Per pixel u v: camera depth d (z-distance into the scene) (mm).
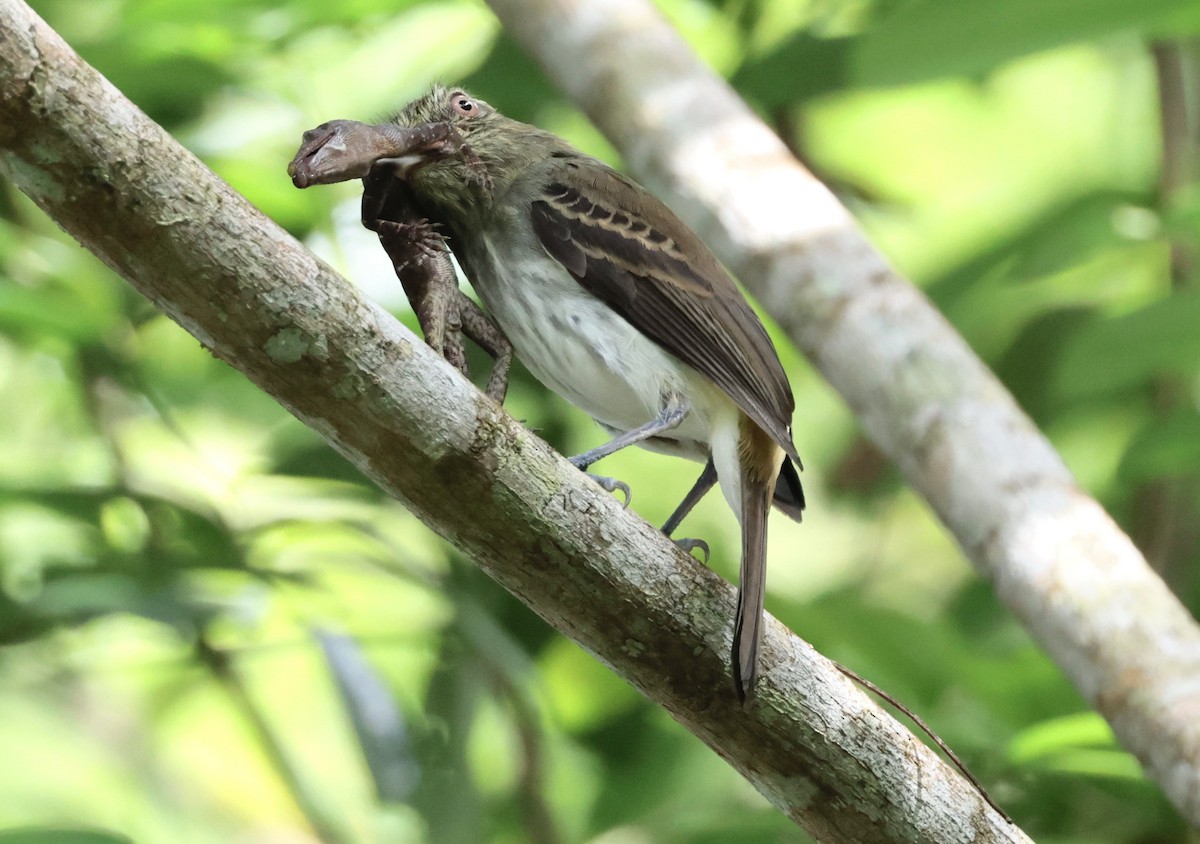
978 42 7711
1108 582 6883
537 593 5570
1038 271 9711
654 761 9727
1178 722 6520
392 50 10203
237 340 5004
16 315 8352
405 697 9852
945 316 10047
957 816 5973
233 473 10172
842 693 5848
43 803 11586
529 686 8812
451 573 9656
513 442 5336
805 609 8867
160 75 9203
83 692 12016
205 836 11773
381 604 10328
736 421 7574
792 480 8117
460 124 7961
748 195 8016
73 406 10500
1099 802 8398
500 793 9977
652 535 5598
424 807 8602
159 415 9359
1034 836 8344
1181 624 6773
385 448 5234
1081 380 8750
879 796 5875
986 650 9281
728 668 5695
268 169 9391
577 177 7812
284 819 11883
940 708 8672
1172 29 7594
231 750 11930
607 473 11258
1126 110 12055
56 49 4590
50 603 8023
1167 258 10594
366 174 7023
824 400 12055
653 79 8367
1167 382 10656
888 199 11898
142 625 9281
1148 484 10539
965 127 12383
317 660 11898
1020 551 7070
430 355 5211
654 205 7828
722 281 7738
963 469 7320
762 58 9062
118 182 4707
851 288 7770
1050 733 7539
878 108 12359
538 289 7715
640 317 7582
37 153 4625
